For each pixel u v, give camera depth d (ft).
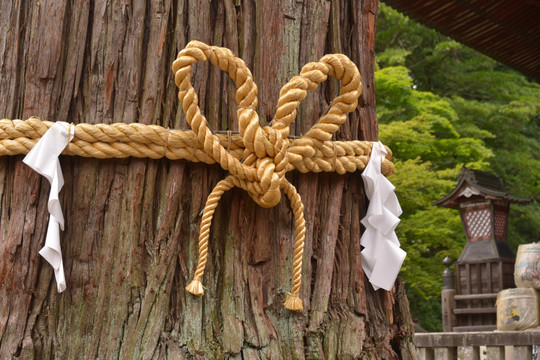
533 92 75.36
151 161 9.17
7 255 8.94
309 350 9.37
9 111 9.20
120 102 9.27
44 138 8.76
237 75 8.85
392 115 60.29
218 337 9.04
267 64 9.72
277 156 8.95
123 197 9.11
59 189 8.87
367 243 10.18
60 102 9.26
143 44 9.44
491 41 35.32
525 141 75.72
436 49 72.59
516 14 32.60
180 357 8.79
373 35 10.90
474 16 32.22
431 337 25.80
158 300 8.95
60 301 8.98
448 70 77.51
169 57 9.46
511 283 40.45
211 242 9.32
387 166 10.30
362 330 9.76
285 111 9.11
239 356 9.01
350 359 9.48
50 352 8.82
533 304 28.99
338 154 9.73
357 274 9.99
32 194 9.05
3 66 9.31
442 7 31.07
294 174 9.77
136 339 8.81
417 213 53.42
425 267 53.93
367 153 10.05
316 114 9.89
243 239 9.40
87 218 9.08
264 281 9.46
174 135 8.96
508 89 74.54
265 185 8.84
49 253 8.72
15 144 8.84
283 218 9.62
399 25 73.10
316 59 10.03
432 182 50.90
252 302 9.28
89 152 8.90
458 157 62.95
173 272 9.07
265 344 9.11
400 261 10.13
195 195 9.23
